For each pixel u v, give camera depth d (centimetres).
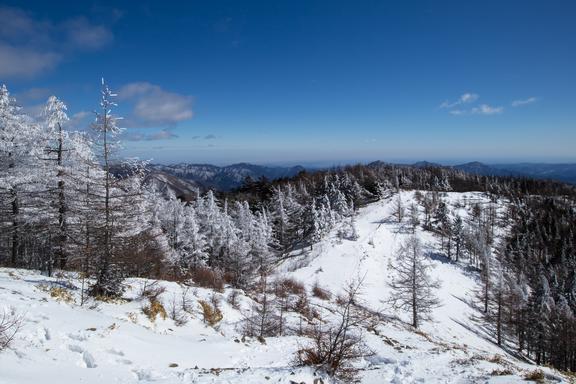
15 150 2145
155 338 1212
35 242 2316
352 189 13138
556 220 12319
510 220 13088
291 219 10406
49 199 2009
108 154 1684
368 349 1614
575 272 8369
